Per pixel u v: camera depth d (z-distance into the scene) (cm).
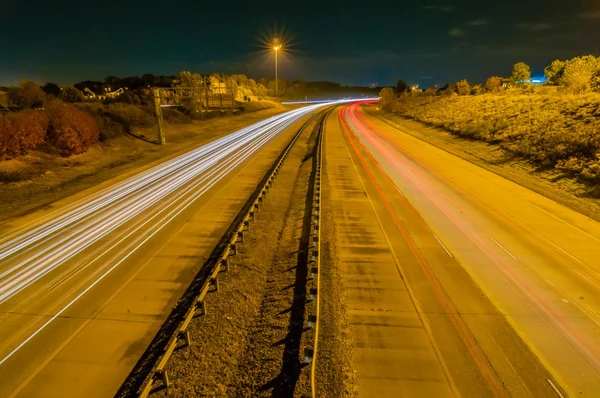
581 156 2216
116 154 2747
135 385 642
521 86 6219
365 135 4181
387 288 994
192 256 1128
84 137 2555
